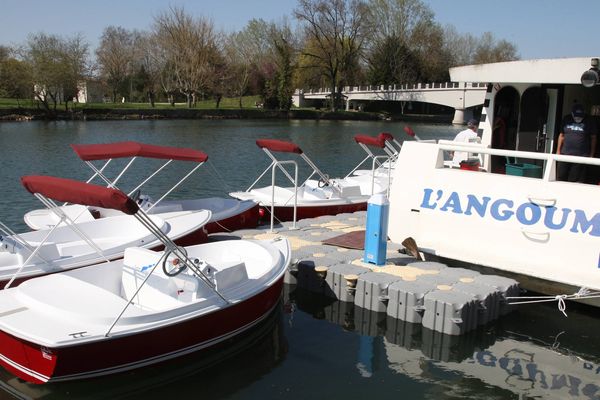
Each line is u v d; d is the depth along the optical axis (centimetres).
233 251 777
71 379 527
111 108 5491
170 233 897
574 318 737
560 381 593
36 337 496
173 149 984
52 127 4238
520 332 702
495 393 566
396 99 6800
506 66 771
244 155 2789
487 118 892
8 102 5609
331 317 746
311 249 873
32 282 595
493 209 714
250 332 680
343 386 571
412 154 785
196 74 6144
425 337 683
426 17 7356
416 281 734
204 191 1862
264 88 6775
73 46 5259
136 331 531
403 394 558
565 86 823
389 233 814
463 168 827
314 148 3294
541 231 677
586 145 749
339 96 6881
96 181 1969
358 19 6394
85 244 791
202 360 614
